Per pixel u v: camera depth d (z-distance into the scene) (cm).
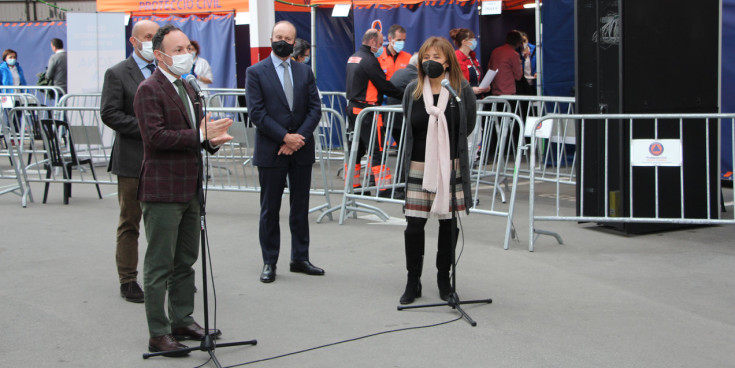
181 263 428
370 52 879
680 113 679
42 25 1778
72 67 1170
